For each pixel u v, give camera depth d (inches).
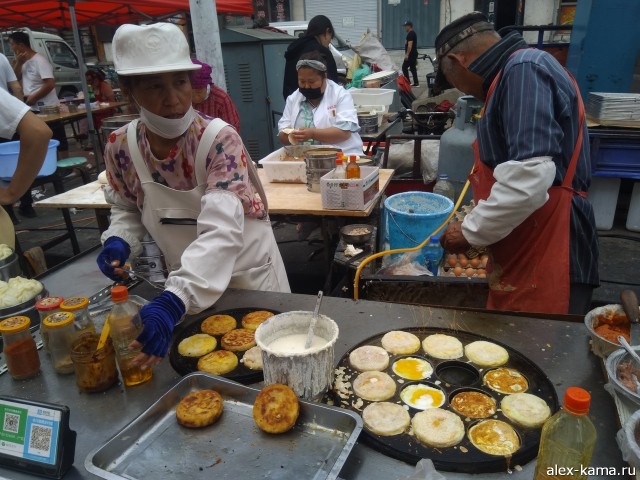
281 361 42.3
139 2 269.4
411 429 41.7
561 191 64.4
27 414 40.0
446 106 206.7
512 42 63.8
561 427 32.8
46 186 268.4
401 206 134.4
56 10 293.9
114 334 47.9
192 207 63.4
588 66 163.0
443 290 84.8
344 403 45.4
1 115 82.2
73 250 174.4
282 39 240.8
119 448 40.0
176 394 45.9
